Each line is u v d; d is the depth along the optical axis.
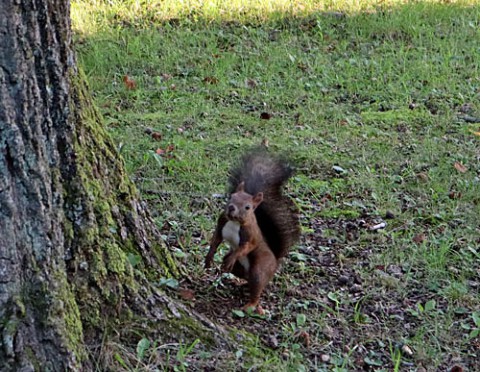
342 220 8.22
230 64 12.66
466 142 10.07
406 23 14.23
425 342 6.21
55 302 4.91
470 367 5.97
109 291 5.47
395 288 6.92
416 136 10.31
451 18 14.64
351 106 11.29
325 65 12.63
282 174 6.74
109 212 5.75
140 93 11.54
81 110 5.56
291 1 15.23
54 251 5.00
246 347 5.81
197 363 5.53
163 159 9.41
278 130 10.38
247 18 14.59
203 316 5.91
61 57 5.09
